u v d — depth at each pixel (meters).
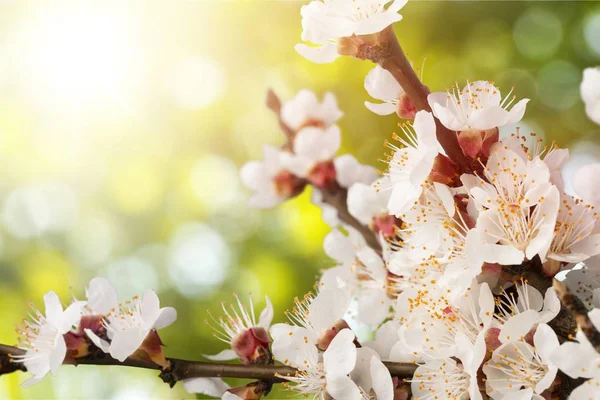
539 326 0.53
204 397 0.77
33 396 0.84
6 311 1.03
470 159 0.55
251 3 1.05
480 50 1.02
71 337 0.57
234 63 1.09
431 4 1.01
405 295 0.57
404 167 0.56
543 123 1.02
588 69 0.54
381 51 0.56
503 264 0.54
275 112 0.68
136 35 1.13
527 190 0.55
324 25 0.56
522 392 0.54
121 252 1.12
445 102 0.56
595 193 0.55
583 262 0.55
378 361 0.56
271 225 0.98
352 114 0.98
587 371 0.51
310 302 0.58
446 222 0.55
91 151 1.16
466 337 0.54
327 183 0.66
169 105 1.14
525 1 1.00
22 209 1.17
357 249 0.64
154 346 0.57
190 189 1.12
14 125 1.17
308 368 0.56
